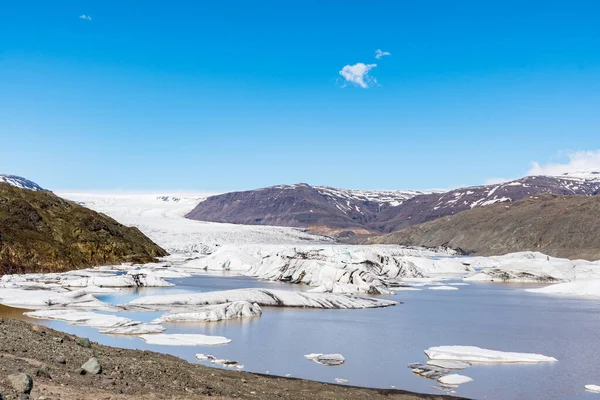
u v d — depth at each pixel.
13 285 54.44
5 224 75.44
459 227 198.25
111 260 87.12
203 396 15.20
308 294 50.28
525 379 23.25
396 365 25.56
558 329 37.41
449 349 28.53
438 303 53.59
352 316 42.53
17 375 11.97
